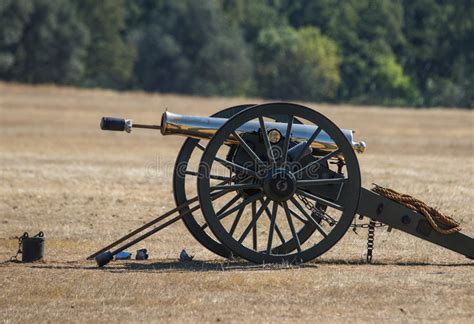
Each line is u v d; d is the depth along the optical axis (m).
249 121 26.25
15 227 34.66
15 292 22.86
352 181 25.59
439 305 21.55
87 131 85.94
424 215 26.64
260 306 21.41
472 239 26.86
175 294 22.45
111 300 22.05
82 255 29.03
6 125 94.12
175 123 25.97
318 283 23.38
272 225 25.64
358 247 30.28
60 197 42.19
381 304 21.61
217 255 29.02
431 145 80.12
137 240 26.70
